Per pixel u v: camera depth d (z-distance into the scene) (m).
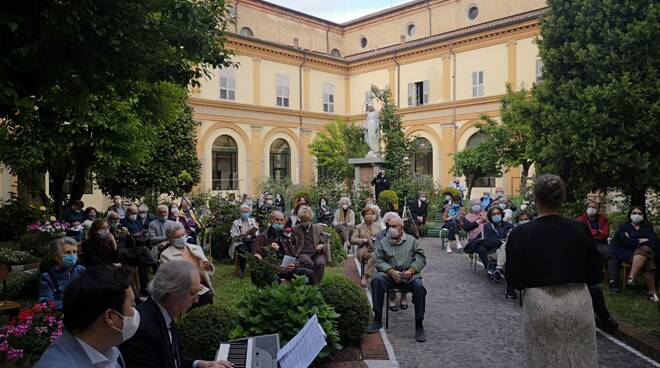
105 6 5.00
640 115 8.68
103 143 12.77
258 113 32.22
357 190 20.53
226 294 8.71
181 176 19.33
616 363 5.39
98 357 2.06
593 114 8.92
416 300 6.41
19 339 4.87
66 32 4.65
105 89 6.07
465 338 6.38
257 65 32.31
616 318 6.82
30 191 17.20
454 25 33.66
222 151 30.83
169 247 6.69
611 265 8.43
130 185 18.48
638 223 8.27
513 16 29.31
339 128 30.58
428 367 5.40
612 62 8.98
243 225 11.05
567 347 3.43
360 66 36.44
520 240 3.66
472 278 10.26
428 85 32.66
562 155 9.48
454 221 14.20
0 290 8.69
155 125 14.52
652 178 8.73
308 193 22.38
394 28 37.12
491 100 29.41
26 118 7.62
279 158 33.88
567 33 9.71
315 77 35.47
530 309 3.56
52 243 6.19
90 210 14.05
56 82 5.70
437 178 32.03
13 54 4.79
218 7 8.10
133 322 2.16
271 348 3.58
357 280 9.88
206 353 4.92
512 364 5.46
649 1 8.78
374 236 9.66
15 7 4.67
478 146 24.88
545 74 10.22
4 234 15.38
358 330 5.81
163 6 6.73
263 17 34.81
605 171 9.09
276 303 5.05
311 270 8.12
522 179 23.52
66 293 2.05
